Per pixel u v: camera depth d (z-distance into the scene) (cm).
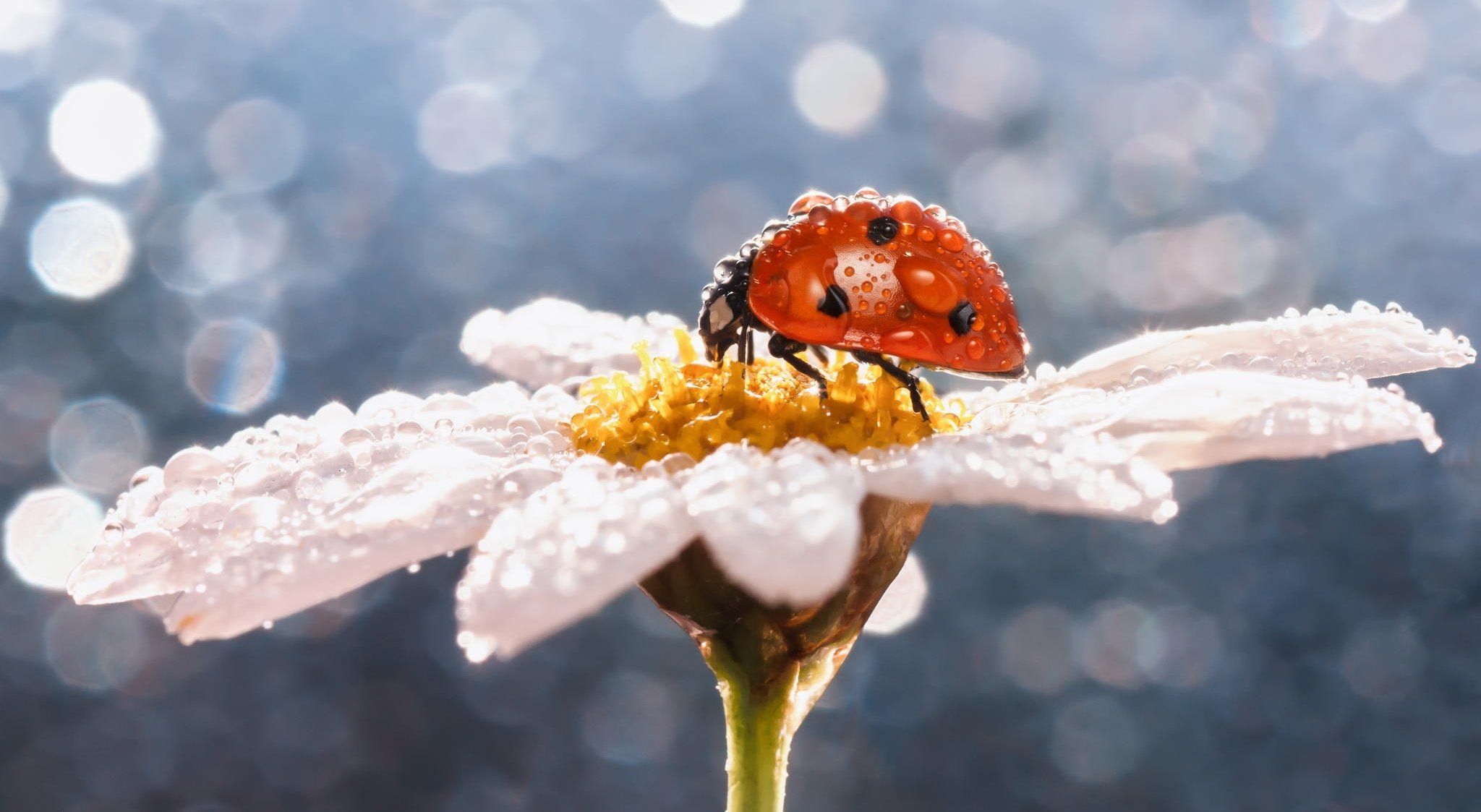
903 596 12
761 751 8
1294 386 8
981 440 8
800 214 8
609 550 7
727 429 8
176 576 8
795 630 8
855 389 8
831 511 7
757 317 8
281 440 8
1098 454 8
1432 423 8
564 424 8
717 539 7
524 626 7
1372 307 9
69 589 8
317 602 8
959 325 8
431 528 8
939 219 8
